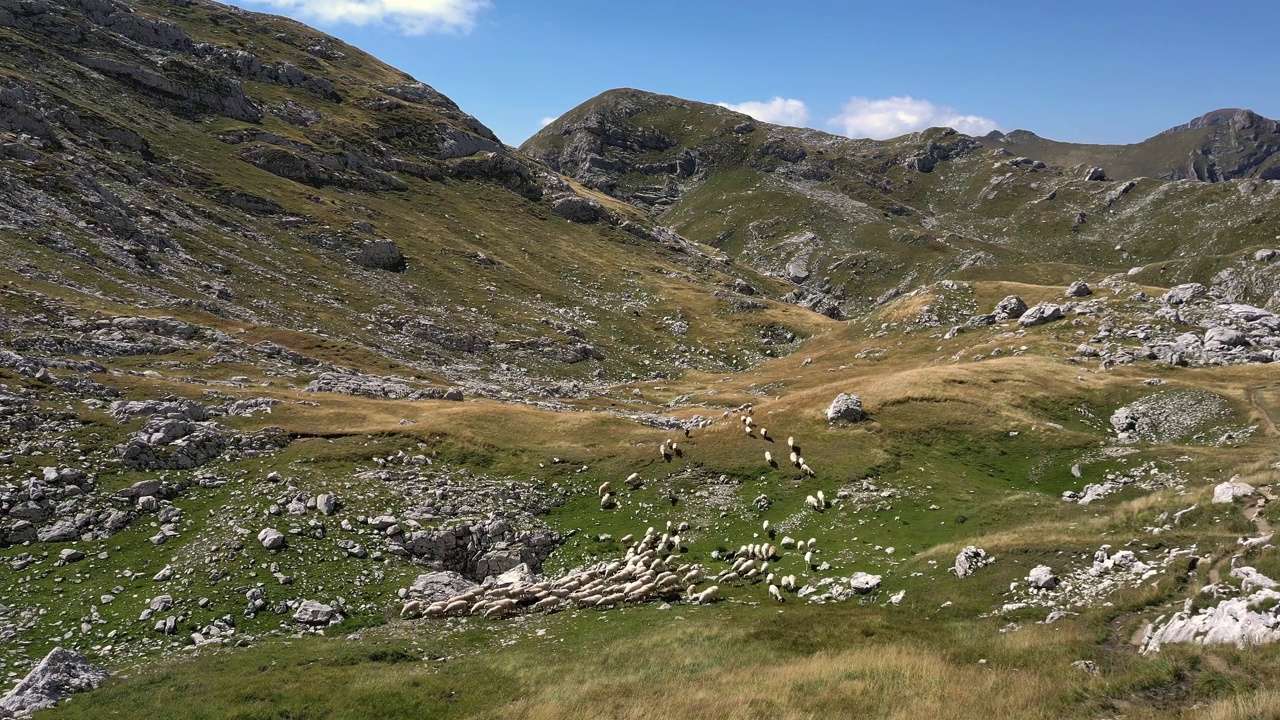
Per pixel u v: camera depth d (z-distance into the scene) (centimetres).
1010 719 1986
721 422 7119
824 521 5059
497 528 4941
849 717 2156
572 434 6750
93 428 4975
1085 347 9794
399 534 4628
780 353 17012
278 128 19375
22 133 11919
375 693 2675
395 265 15962
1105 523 4106
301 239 14900
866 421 6494
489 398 9888
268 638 3431
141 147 14512
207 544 4088
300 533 4353
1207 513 3722
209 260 12038
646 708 2397
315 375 8594
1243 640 2167
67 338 7219
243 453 5359
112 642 3262
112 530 4116
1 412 4797
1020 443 6116
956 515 4872
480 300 15900
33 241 9300
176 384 6525
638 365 15400
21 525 3903
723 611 3753
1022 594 3419
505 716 2462
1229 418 6500
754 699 2373
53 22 16762
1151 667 2119
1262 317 10125
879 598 3850
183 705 2538
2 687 2794
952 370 7788
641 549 4878
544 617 3850
